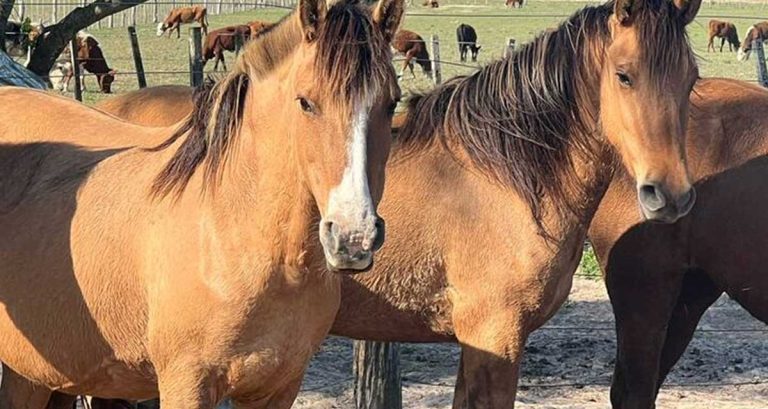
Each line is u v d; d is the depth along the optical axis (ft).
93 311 12.47
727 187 16.60
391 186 14.80
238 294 11.34
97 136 14.25
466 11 130.00
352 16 10.14
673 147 13.50
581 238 14.76
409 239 14.70
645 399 17.12
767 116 16.81
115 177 12.84
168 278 11.69
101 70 56.65
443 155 14.79
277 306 11.48
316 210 10.98
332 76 9.96
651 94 13.50
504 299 14.38
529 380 22.11
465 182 14.57
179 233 11.71
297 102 10.34
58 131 14.38
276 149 11.01
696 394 21.57
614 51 13.84
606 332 25.22
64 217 12.86
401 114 15.56
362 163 9.91
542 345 24.25
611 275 17.01
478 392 14.60
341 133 9.97
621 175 16.58
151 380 12.77
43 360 13.10
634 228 16.61
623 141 13.88
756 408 20.77
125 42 87.35
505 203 14.35
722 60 85.76
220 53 67.21
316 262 11.35
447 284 14.79
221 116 11.71
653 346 17.01
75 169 13.35
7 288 13.05
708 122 16.76
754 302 16.87
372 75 9.98
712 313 27.30
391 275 14.83
